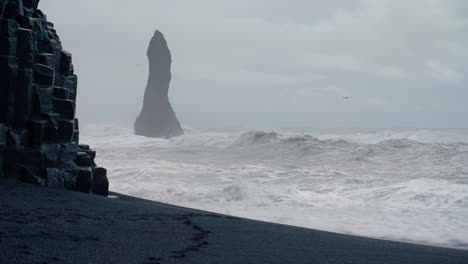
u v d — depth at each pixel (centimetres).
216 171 2300
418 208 1453
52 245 544
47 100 1213
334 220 1312
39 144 1163
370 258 640
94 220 761
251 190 1717
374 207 1484
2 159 1108
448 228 1218
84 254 512
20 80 1161
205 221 884
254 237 742
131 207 975
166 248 584
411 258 668
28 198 916
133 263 489
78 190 1208
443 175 2053
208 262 523
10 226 640
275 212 1422
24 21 1227
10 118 1146
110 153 3419
